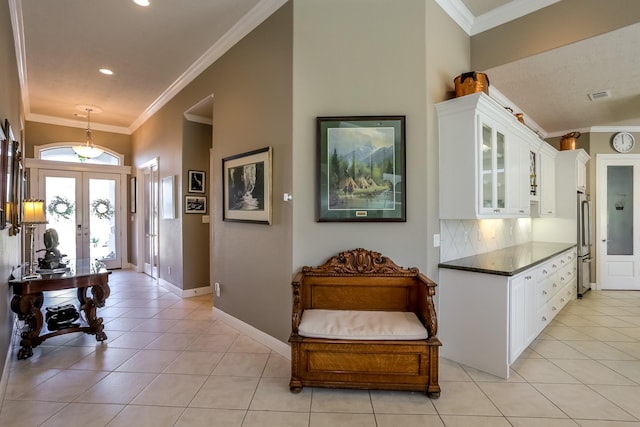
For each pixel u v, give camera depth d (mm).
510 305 2494
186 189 4754
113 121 6609
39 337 2861
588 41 2693
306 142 2717
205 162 4961
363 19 2723
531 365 2670
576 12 2721
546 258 3254
